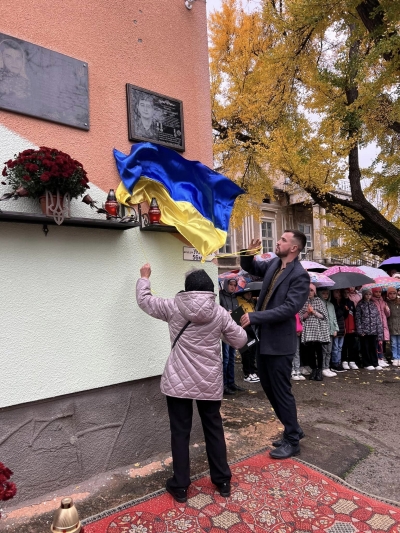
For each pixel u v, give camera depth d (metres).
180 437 2.72
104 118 3.20
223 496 2.73
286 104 9.57
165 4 3.68
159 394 3.44
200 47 3.97
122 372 3.17
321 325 6.23
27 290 2.71
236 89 10.27
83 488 2.87
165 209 3.44
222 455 2.74
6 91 2.65
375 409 4.84
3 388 2.59
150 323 3.36
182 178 3.60
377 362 7.23
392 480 3.09
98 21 3.19
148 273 3.06
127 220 2.95
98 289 3.06
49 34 2.90
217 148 9.96
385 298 7.93
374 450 3.63
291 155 8.98
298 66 9.31
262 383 3.52
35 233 2.76
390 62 6.77
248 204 10.69
